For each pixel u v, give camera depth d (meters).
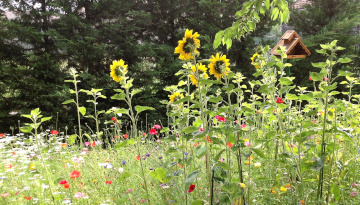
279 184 2.79
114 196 3.09
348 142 3.27
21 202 2.96
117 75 2.33
